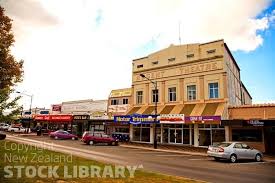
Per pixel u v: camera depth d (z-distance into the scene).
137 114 33.28
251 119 24.75
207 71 30.27
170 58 34.16
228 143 18.64
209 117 26.62
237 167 15.33
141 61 37.78
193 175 11.68
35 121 61.38
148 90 35.91
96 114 44.00
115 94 42.28
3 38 15.80
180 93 32.25
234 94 32.84
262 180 11.06
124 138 37.47
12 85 14.18
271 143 25.16
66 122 51.75
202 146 28.84
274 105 24.86
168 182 9.11
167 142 32.31
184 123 29.41
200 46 31.47
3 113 7.61
